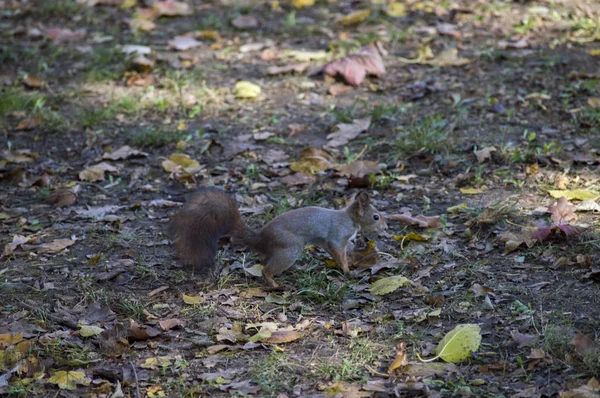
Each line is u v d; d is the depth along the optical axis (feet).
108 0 66.74
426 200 35.94
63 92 50.01
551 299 27.68
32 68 54.34
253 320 27.71
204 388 23.84
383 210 35.63
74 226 35.27
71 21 63.67
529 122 43.78
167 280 30.76
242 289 29.84
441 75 50.75
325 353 25.44
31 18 64.18
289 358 25.21
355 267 31.24
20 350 25.72
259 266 31.19
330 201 36.73
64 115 47.32
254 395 23.38
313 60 53.78
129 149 42.80
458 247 32.01
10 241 33.96
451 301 28.07
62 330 27.32
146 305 28.84
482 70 51.06
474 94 47.55
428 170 39.22
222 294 29.48
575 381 23.02
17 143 44.09
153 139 43.55
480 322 26.63
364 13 60.80
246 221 34.88
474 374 23.91
